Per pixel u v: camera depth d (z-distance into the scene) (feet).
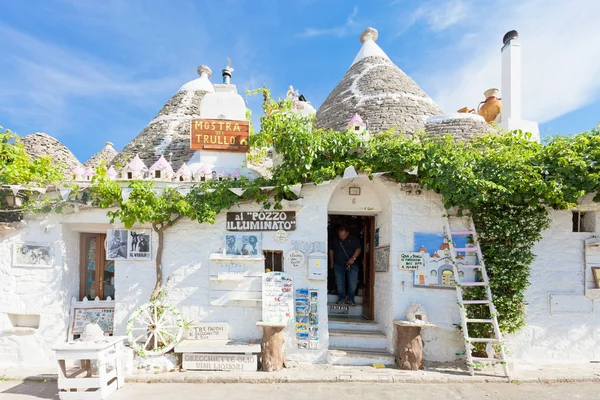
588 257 22.77
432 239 22.85
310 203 23.04
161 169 23.21
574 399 17.62
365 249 28.02
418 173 22.13
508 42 33.06
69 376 18.44
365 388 18.90
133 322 22.26
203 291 22.81
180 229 23.11
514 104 32.42
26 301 22.85
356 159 21.85
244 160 25.77
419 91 30.66
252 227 23.00
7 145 22.67
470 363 20.20
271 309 22.20
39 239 23.16
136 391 18.39
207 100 26.86
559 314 22.49
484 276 21.53
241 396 17.87
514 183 20.83
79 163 34.76
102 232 25.81
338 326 25.12
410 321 21.42
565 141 21.61
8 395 18.17
